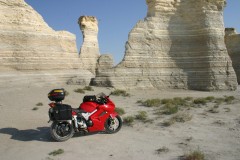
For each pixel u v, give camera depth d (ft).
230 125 35.88
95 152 25.52
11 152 25.95
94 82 92.27
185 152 24.79
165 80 95.96
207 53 96.89
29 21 102.68
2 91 69.10
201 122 38.06
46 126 36.11
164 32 99.91
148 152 25.20
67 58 115.03
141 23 98.53
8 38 95.81
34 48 101.65
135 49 95.25
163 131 33.32
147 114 45.47
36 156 24.70
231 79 96.84
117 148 26.66
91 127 31.71
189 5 102.32
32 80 95.09
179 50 99.91
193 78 97.55
